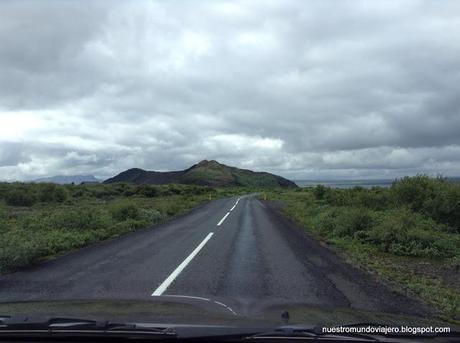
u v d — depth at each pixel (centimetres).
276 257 1279
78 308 437
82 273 1028
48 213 2541
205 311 429
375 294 862
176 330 335
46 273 1035
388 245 1549
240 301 506
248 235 1822
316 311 447
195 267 1095
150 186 6450
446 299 850
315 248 1514
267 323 364
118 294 802
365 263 1254
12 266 1095
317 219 2419
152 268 1082
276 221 2553
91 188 6369
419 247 1498
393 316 448
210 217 2819
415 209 2302
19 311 416
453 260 1335
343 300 798
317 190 4312
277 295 816
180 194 6894
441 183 2430
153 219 2547
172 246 1491
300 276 1006
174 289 849
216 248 1440
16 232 1677
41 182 5144
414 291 920
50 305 457
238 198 6281
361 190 3209
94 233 1781
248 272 1037
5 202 4191
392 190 2628
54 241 1474
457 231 1962
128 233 1959
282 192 8912
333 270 1109
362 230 1795
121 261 1197
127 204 2538
